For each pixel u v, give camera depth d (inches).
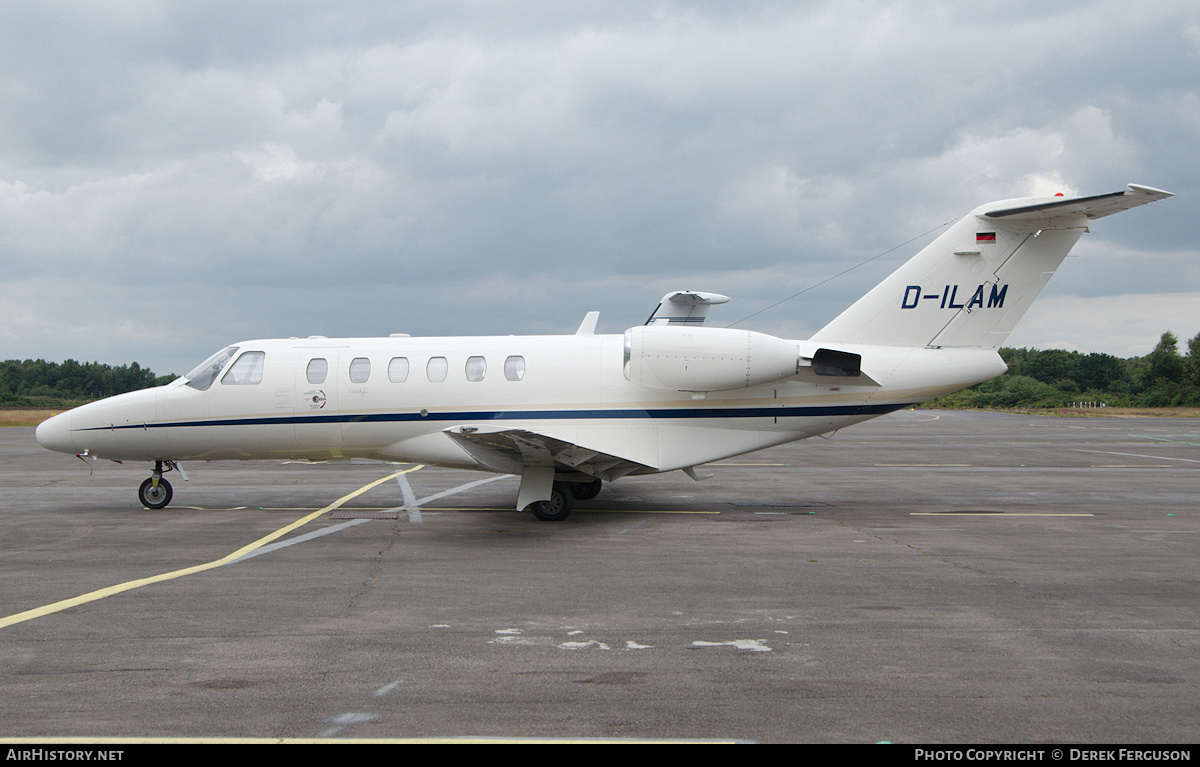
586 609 297.6
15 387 4662.9
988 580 344.5
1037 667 233.8
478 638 262.1
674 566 373.7
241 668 232.8
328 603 306.7
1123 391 4247.0
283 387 554.6
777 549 415.8
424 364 548.7
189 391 561.9
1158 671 230.5
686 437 532.4
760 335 516.4
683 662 238.2
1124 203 484.1
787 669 231.9
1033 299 529.3
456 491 666.2
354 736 187.0
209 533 469.7
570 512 514.6
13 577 354.0
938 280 533.3
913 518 522.6
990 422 1900.8
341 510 561.6
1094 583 339.3
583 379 535.5
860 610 296.0
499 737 186.4
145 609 298.0
